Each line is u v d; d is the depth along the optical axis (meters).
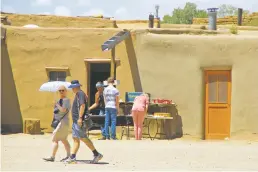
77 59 35.81
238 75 34.50
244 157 24.56
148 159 23.50
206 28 41.75
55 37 36.03
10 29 36.22
